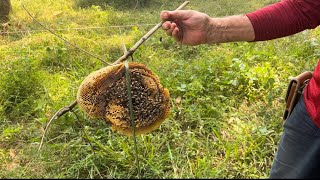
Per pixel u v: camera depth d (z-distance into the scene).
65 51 1.43
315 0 0.62
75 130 0.99
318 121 0.61
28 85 1.18
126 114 0.66
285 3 0.64
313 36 1.55
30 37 1.61
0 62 1.32
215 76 1.22
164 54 1.47
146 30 1.79
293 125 0.65
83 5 2.35
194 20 0.65
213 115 1.05
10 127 1.04
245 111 1.08
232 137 0.96
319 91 0.61
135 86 0.65
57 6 2.23
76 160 0.89
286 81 1.20
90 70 1.31
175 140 0.95
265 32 0.64
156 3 2.53
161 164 0.86
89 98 0.66
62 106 1.05
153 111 0.66
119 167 0.87
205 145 0.93
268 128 0.99
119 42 1.57
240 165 0.86
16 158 0.92
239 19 0.65
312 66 1.24
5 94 1.14
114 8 2.34
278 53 1.39
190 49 1.50
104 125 0.99
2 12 1.82
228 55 1.39
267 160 0.88
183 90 1.12
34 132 1.01
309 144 0.62
